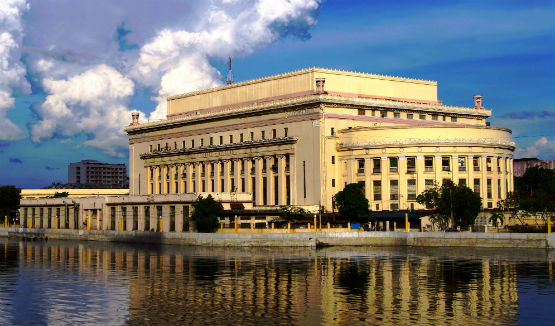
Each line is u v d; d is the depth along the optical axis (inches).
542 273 3250.5
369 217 5605.3
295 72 6309.1
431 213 5403.5
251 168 6510.8
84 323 2274.9
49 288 2933.1
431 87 6889.8
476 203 5152.6
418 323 2237.9
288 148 6141.7
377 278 3127.5
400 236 4682.6
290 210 5447.8
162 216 5861.2
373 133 5880.9
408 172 5777.6
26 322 2292.1
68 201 6894.7
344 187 5836.6
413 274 3243.1
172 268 3558.1
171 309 2464.3
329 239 4741.6
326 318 2308.1
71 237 6269.7
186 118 7160.4
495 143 5949.8
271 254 4259.4
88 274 3368.6
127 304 2556.6
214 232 5329.7
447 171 5802.2
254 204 6441.9
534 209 5378.9
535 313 2370.8
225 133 6815.9
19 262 3971.5
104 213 6451.8
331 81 6235.2
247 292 2787.9
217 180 6801.2
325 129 5974.4
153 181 7593.5
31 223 7406.5
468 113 6865.2
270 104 6318.9
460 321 2261.3
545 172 7337.6
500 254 4126.5
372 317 2319.1
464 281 3026.6
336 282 3024.1
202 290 2842.0
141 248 4923.7
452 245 4542.3
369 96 6392.7
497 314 2358.5
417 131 5807.1
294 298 2650.1
